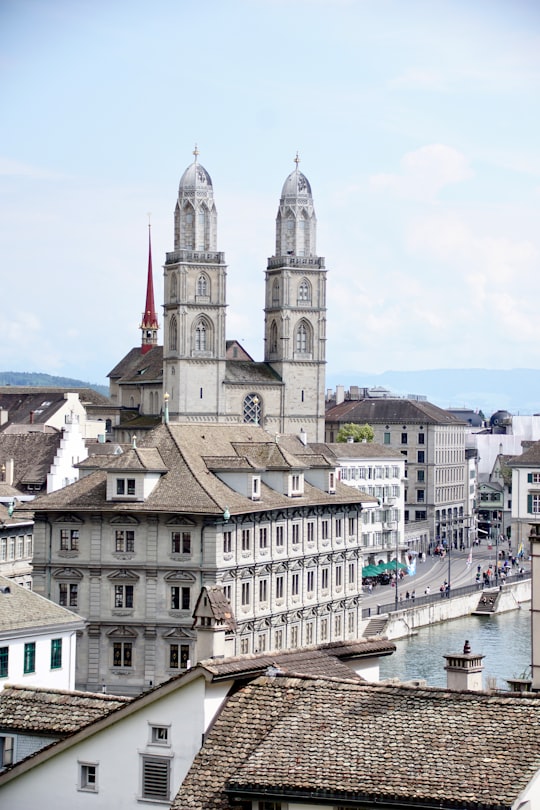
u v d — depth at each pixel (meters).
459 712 57.62
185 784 58.62
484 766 54.53
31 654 104.06
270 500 177.12
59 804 63.16
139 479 166.88
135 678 166.75
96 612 168.00
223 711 61.50
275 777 56.22
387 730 57.62
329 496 191.25
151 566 166.50
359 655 73.00
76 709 68.25
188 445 175.75
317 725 58.91
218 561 165.38
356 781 55.12
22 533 189.25
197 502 165.62
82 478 173.25
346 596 196.25
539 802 54.16
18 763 63.94
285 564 180.88
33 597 107.69
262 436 190.88
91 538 168.62
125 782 62.25
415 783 54.31
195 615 68.75
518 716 56.94
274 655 66.94
